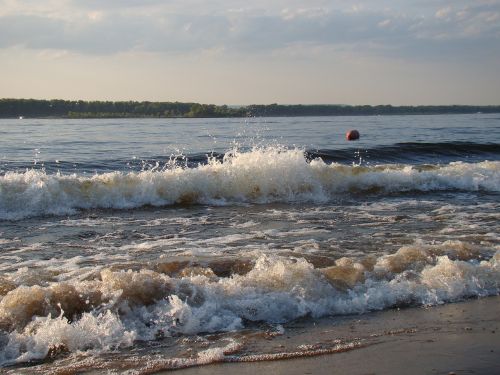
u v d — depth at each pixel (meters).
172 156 21.42
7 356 4.94
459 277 6.95
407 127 53.22
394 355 4.97
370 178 15.79
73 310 5.64
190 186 13.94
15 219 11.54
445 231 10.07
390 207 13.06
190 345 5.18
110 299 5.77
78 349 5.08
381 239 9.41
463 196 14.86
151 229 10.46
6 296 5.69
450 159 24.25
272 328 5.61
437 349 5.10
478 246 8.41
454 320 5.89
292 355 4.95
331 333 5.50
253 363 4.80
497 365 4.77
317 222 11.12
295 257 7.64
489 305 6.39
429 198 14.53
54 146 27.30
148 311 5.73
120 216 11.96
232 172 14.48
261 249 8.63
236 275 6.64
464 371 4.64
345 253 8.38
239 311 5.88
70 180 13.09
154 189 13.61
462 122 68.94
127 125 54.62
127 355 4.96
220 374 4.59
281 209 12.88
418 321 5.86
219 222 11.19
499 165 17.62
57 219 11.56
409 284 6.72
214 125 55.22
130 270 6.41
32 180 12.82
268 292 6.22
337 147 27.89
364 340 5.32
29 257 8.30
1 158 21.25
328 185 15.41
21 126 51.31
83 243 9.28
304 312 5.99
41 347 5.04
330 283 6.55
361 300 6.28
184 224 10.98
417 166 17.56
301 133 41.47
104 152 24.27
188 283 6.21
